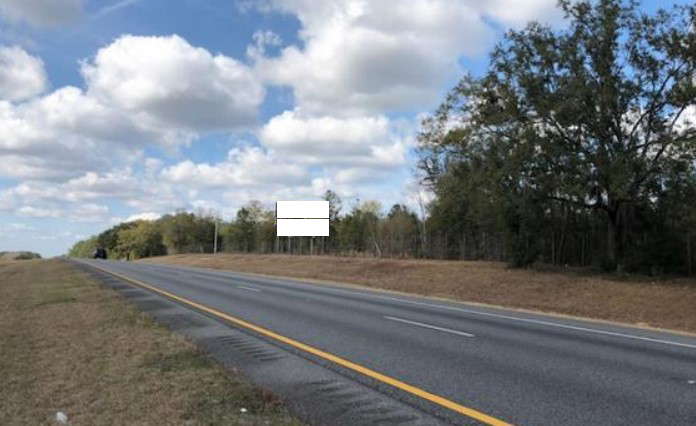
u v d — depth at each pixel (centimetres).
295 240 6831
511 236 2945
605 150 2395
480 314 1652
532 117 2542
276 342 1072
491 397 695
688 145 2236
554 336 1213
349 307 1720
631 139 2448
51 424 561
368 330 1237
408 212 5447
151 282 2697
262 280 3102
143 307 1605
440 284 2698
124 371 775
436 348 1025
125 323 1209
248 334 1164
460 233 4128
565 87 2388
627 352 1027
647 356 988
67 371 774
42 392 673
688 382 784
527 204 2598
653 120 2430
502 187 2653
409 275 3069
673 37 2338
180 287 2409
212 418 580
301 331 1210
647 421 605
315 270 3856
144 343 978
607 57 2428
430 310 1717
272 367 857
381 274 3272
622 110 2397
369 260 4028
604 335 1253
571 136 2508
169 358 859
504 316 1617
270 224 7475
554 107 2381
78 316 1329
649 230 2611
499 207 2750
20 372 774
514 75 2564
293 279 3356
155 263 6275
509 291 2342
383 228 5425
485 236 3850
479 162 2862
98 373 762
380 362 897
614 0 2425
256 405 628
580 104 2336
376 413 628
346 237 5869
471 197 2984
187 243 10981
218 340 1090
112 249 15338
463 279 2727
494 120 2602
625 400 687
